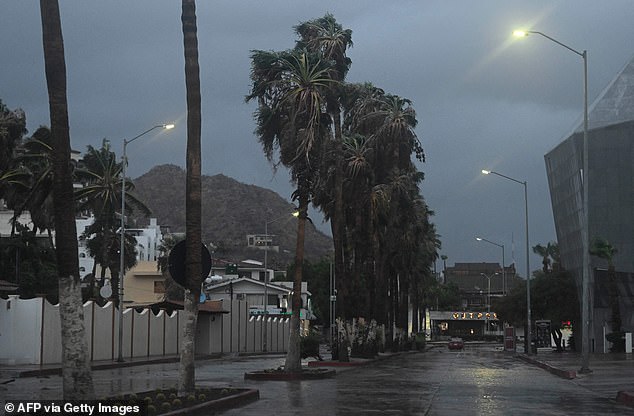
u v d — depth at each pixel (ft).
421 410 61.05
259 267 451.94
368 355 171.83
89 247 247.29
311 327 383.45
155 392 65.16
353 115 187.42
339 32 136.87
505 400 71.46
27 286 214.07
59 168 48.49
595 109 261.03
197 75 65.92
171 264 64.13
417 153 189.37
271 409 61.26
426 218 264.72
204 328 211.82
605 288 246.06
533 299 259.39
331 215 164.04
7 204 184.85
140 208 222.69
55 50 49.08
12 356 126.72
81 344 47.96
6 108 190.80
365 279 200.03
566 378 108.27
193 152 64.95
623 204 251.80
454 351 294.66
